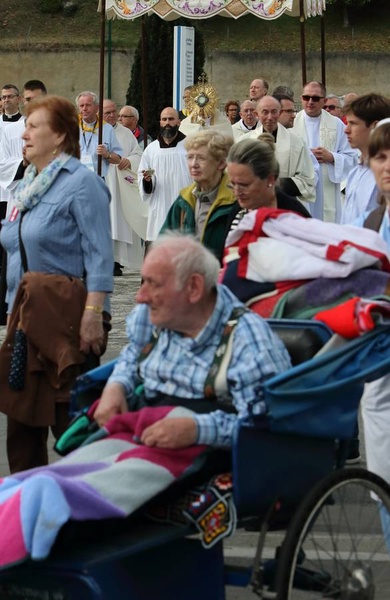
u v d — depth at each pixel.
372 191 9.55
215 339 5.94
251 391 5.75
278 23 49.91
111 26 48.12
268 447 5.70
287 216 6.57
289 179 15.04
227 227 8.70
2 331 15.83
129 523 5.79
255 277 6.51
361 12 51.00
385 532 6.16
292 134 15.31
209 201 9.02
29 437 8.23
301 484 5.87
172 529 5.66
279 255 6.42
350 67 46.69
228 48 48.31
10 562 5.14
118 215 22.16
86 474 5.48
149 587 5.59
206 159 8.91
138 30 48.81
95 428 6.30
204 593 5.80
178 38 28.00
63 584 5.39
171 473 5.55
